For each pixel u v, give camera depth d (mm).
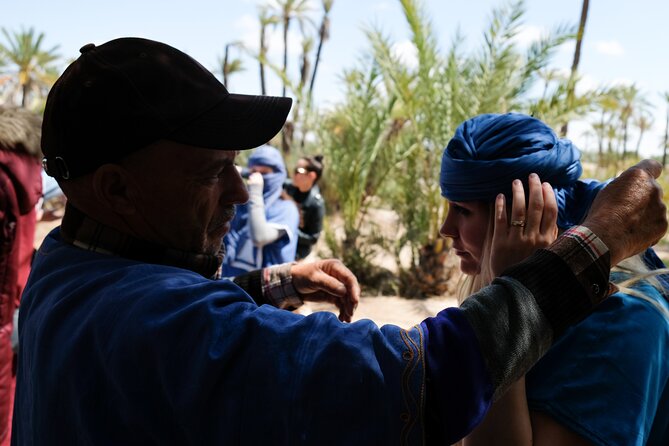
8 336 2354
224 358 724
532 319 760
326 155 8680
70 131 872
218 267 1015
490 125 1213
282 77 8297
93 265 915
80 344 801
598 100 6656
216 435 717
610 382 932
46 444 822
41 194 2455
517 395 907
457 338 729
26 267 2434
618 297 1007
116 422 762
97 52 895
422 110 7812
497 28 7043
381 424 705
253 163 4102
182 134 858
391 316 7113
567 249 826
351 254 8547
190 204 906
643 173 929
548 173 1125
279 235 3947
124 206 897
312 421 706
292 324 753
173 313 765
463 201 1205
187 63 912
